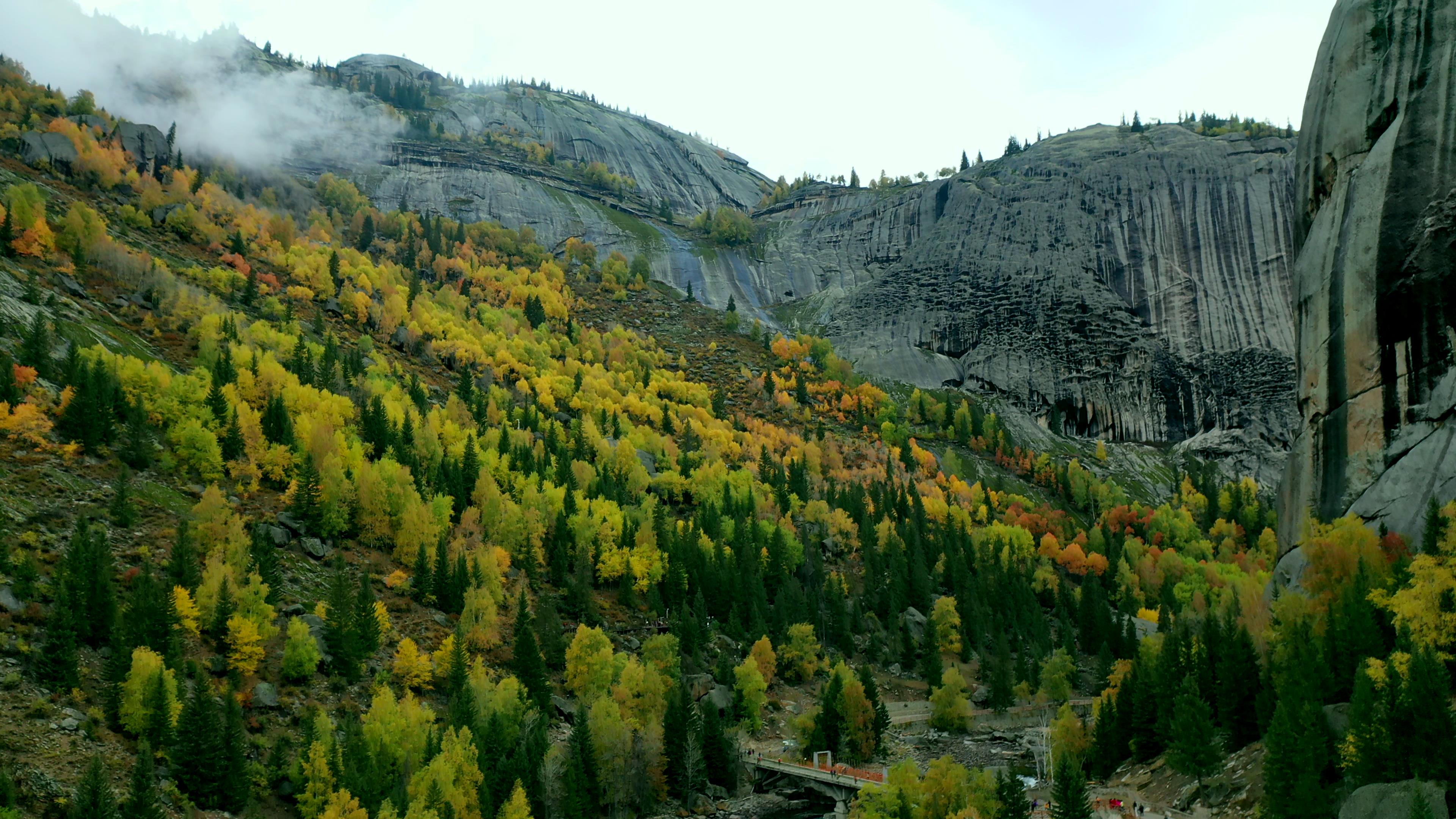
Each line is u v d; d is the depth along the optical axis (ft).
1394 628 295.28
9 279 617.21
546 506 602.44
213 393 555.28
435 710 406.00
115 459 481.87
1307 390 387.14
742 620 581.94
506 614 508.94
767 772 424.05
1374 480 346.74
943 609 617.21
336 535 517.55
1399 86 374.63
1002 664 542.98
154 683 321.93
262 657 381.60
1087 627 631.97
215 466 510.17
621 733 383.45
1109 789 345.72
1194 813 294.87
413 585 496.23
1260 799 277.03
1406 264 349.82
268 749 343.67
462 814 322.55
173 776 307.17
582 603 530.27
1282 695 290.35
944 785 307.58
